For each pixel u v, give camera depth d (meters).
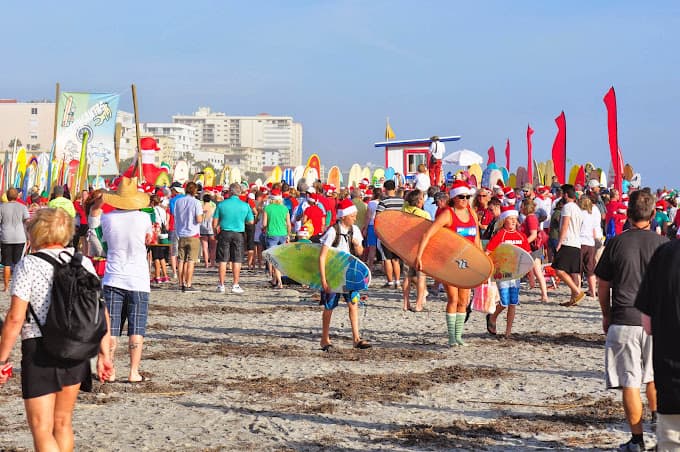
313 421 7.60
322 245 11.27
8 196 17.86
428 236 11.34
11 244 17.86
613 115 22.08
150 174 33.41
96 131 26.95
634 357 6.39
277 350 11.33
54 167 26.72
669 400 4.68
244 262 27.20
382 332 13.01
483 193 14.59
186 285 18.50
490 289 11.81
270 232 19.53
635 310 6.37
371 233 20.83
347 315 14.93
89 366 5.46
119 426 7.41
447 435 7.16
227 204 18.20
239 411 7.96
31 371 5.20
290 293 18.33
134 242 9.17
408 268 15.52
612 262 6.49
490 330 12.63
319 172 34.78
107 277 9.17
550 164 34.59
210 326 13.48
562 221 16.16
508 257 12.20
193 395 8.62
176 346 11.62
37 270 5.22
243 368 10.09
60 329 5.14
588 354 11.15
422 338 12.45
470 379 9.51
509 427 7.44
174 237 20.80
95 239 11.05
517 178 33.47
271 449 6.71
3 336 5.19
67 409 5.38
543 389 9.02
